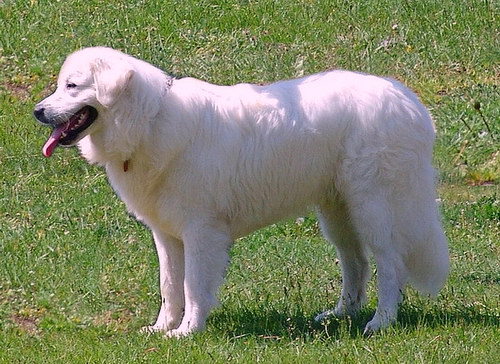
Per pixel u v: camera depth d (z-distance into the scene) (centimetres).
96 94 1005
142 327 1117
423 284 1116
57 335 1107
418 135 1065
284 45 2306
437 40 2336
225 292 1234
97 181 1664
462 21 2411
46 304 1197
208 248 1045
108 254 1362
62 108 1007
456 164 1820
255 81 2138
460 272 1314
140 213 1074
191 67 2183
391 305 1070
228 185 1044
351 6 2484
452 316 1101
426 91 2116
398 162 1055
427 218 1087
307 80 1084
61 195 1605
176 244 1093
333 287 1238
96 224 1479
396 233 1073
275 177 1057
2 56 2164
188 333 1045
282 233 1505
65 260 1332
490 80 2169
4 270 1291
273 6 2478
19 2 2420
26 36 2255
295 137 1048
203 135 1032
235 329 1080
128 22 2361
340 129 1051
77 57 1023
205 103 1041
